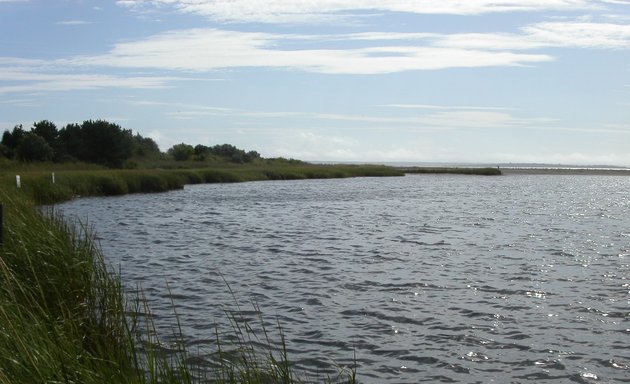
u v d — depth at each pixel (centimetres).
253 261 2220
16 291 1005
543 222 3666
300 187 7369
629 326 1423
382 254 2400
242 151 13625
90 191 5284
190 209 4275
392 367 1158
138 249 2472
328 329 1374
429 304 1608
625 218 3962
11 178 4144
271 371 838
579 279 1927
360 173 11288
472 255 2391
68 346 773
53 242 1291
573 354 1237
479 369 1157
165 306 1524
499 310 1554
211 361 1050
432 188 7612
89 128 8612
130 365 795
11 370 659
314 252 2445
